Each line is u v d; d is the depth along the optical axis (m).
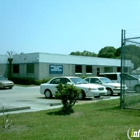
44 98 17.55
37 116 9.59
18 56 38.53
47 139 6.27
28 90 26.23
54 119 8.98
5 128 7.64
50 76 35.81
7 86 27.61
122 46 11.43
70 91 10.29
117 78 21.53
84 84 17.05
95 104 13.23
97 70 42.84
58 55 36.81
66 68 37.81
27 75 36.88
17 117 9.40
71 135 6.64
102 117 9.34
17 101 15.44
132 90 11.85
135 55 11.88
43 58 35.03
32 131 7.15
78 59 39.53
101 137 6.47
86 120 8.76
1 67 39.34
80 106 12.44
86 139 6.28
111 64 45.09
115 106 12.25
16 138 6.42
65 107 10.41
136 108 11.20
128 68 11.64
